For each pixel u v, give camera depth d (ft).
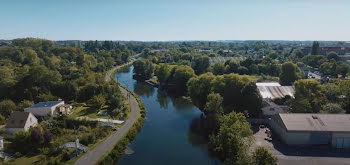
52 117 253.65
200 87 302.25
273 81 467.93
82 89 346.13
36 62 495.82
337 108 247.70
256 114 261.24
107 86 359.25
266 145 206.90
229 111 256.32
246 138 180.55
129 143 225.35
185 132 252.21
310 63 647.56
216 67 546.67
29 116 230.27
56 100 321.32
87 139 211.61
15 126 219.82
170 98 393.70
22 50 601.21
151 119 291.99
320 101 273.33
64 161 181.37
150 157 201.05
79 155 191.11
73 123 242.58
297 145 206.49
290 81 444.55
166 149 215.31
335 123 212.43
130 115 289.94
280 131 220.64
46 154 189.16
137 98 361.92
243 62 588.91
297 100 278.05
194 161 195.00
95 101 305.94
